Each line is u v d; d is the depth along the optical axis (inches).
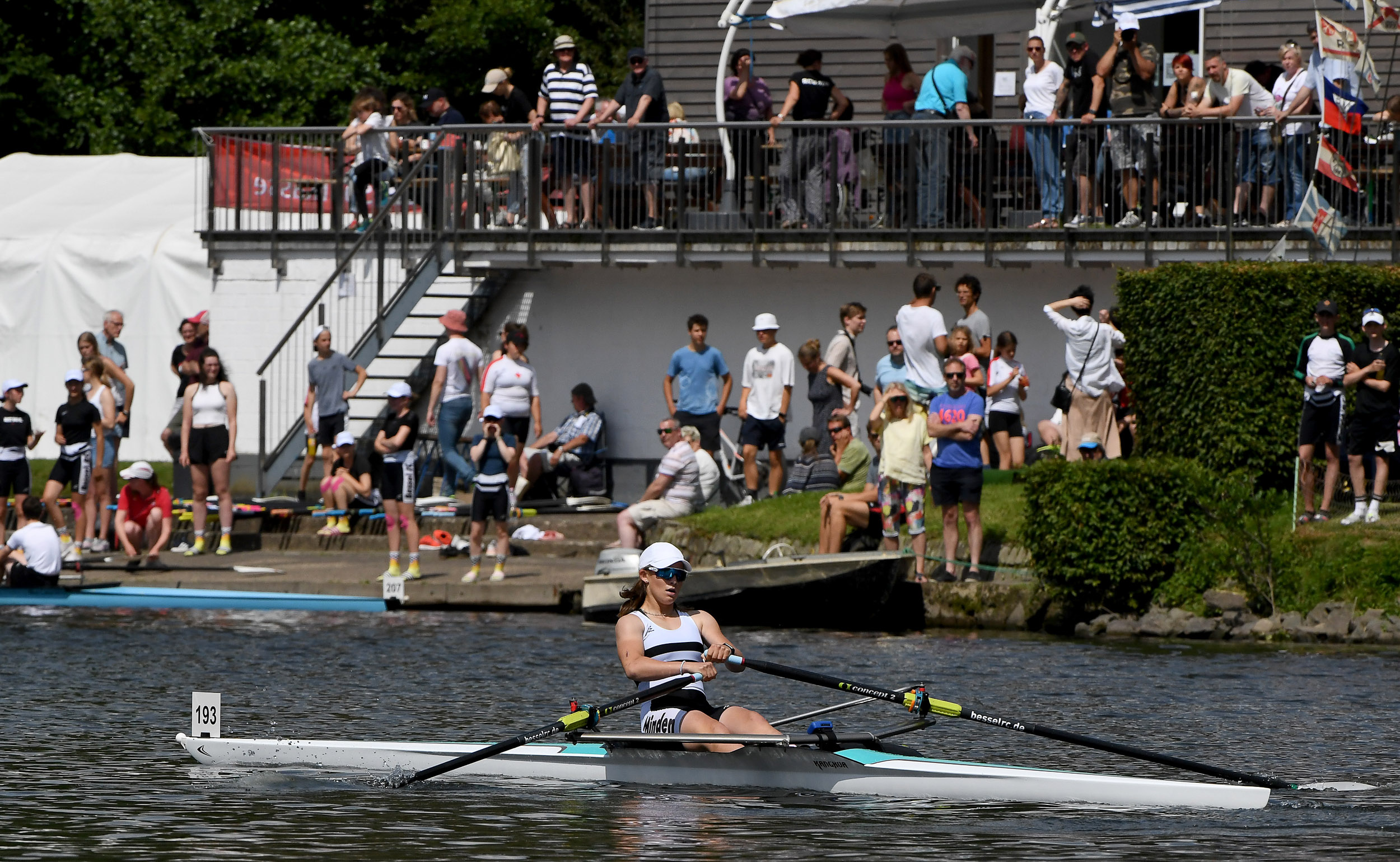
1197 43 3636.8
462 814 1421.0
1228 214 2925.7
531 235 3245.6
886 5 3280.0
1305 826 1375.5
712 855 1280.8
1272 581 2358.5
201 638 2322.8
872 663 2133.4
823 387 2908.5
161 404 3695.9
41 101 5388.8
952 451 2484.0
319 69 5378.9
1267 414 2576.3
